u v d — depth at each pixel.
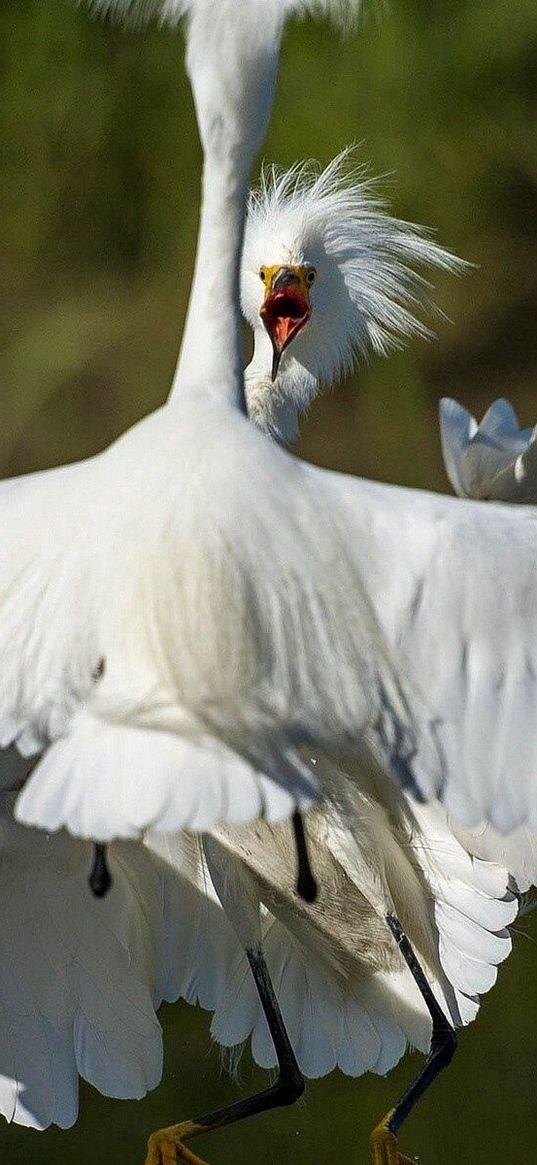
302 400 8.24
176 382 4.75
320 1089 9.74
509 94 16.14
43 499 4.59
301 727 4.32
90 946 6.21
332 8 5.07
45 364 16.28
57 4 16.11
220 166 4.71
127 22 5.30
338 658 4.40
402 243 8.50
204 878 6.37
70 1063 6.21
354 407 16.17
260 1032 6.63
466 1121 9.74
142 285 16.56
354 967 6.45
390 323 8.41
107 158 16.52
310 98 15.27
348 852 6.06
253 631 4.32
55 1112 6.17
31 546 4.51
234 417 4.59
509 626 4.51
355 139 15.17
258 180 9.65
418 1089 6.24
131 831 3.85
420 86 15.72
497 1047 10.17
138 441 4.56
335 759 5.69
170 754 3.98
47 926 6.13
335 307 8.20
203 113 4.70
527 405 17.03
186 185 16.41
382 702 4.43
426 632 4.48
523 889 6.25
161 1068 6.32
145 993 6.32
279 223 8.17
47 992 6.17
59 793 3.95
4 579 4.50
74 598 4.40
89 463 4.68
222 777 3.96
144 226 16.52
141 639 4.32
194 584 4.31
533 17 15.95
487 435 6.89
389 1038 6.55
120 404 16.36
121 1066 6.27
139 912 6.31
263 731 4.24
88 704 4.26
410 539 4.55
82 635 4.38
